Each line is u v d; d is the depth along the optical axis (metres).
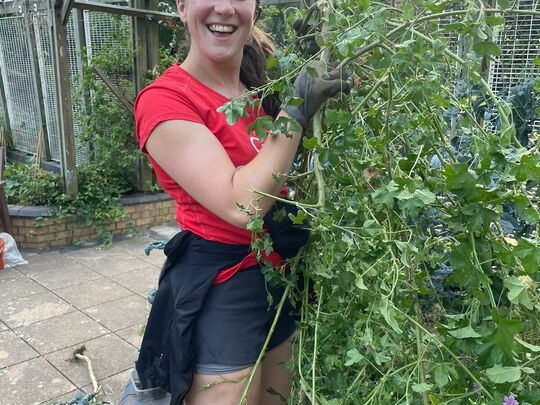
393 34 1.21
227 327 1.34
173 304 1.40
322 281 1.20
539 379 0.98
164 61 5.11
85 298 3.69
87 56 5.18
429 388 0.89
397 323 1.00
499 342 0.84
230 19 1.28
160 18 4.98
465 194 0.94
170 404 1.35
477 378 0.92
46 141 6.00
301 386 1.15
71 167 4.75
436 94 1.14
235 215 1.19
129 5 5.01
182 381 1.33
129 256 4.55
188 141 1.24
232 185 1.19
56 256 4.55
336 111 1.13
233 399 1.35
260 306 1.40
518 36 1.68
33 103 6.10
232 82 1.42
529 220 0.91
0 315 3.42
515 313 1.06
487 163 0.94
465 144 1.58
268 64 1.20
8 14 6.20
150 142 1.28
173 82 1.32
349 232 1.07
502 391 0.84
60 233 4.79
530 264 0.89
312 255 1.31
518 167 0.89
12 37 6.16
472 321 0.95
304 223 1.35
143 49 5.13
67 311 3.48
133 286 3.90
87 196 4.88
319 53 1.21
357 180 1.22
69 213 4.82
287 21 1.48
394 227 1.17
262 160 1.17
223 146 1.34
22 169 5.32
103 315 3.43
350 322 1.16
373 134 1.35
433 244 1.17
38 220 4.66
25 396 2.58
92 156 5.34
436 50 1.07
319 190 1.14
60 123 4.71
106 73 5.17
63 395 2.60
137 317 3.40
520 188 1.00
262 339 1.40
